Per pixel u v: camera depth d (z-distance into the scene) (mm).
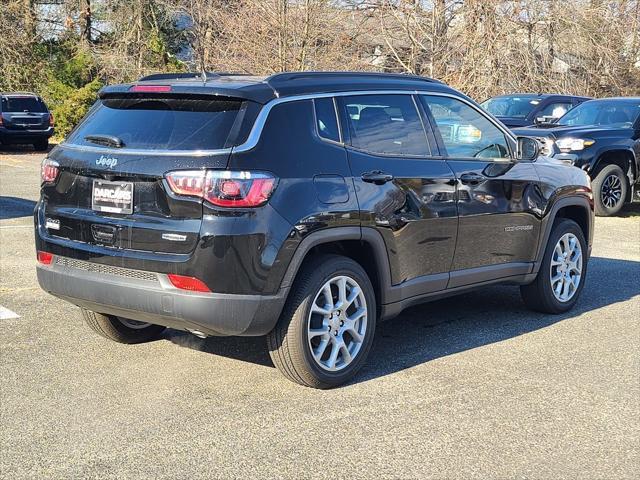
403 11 22438
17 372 5129
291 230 4570
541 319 6672
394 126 5426
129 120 4898
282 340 4754
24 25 31641
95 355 5496
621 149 13094
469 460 4012
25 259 8516
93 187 4793
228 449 4074
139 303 4570
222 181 4375
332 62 21547
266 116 4652
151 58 30172
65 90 31016
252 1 21625
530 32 23531
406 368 5367
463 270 5871
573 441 4262
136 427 4324
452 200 5652
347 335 5094
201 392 4855
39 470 3814
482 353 5711
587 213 7059
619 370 5391
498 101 17594
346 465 3924
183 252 4426
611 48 25938
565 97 17281
